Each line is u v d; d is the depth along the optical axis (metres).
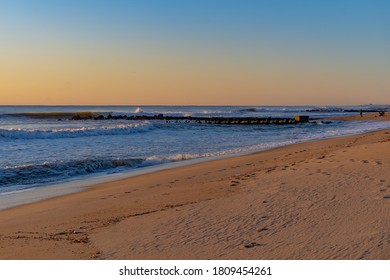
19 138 28.52
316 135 36.22
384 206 7.93
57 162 17.27
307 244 6.24
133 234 7.34
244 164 16.84
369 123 61.16
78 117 71.88
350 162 13.54
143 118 74.31
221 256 6.01
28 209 10.60
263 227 7.21
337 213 7.71
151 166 18.06
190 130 45.06
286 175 11.95
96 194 12.12
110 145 26.45
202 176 14.14
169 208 9.23
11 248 6.87
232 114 101.50
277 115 100.62
